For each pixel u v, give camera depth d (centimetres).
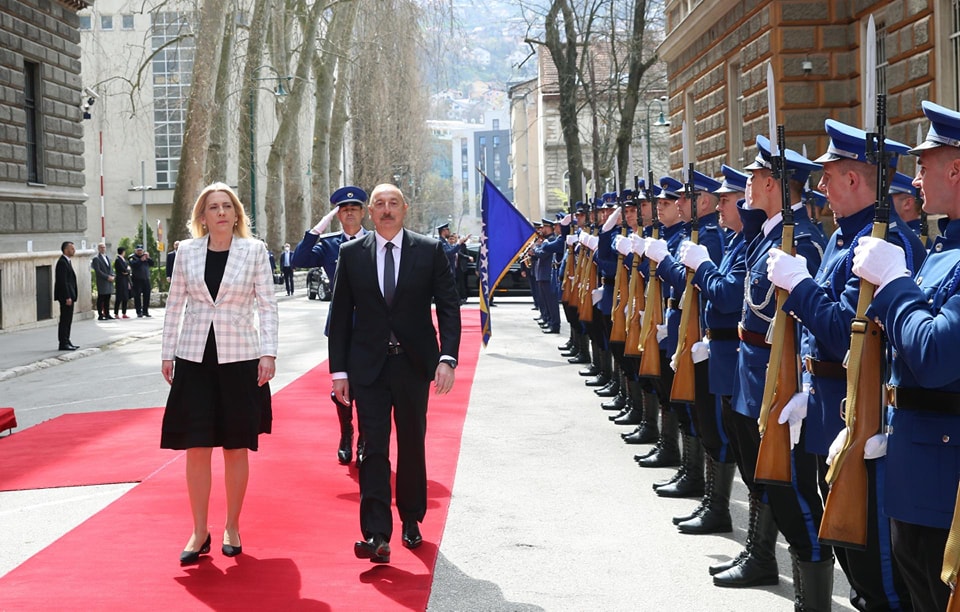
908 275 352
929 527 347
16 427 1110
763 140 544
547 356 1705
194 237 638
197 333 606
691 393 659
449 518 699
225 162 3278
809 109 1728
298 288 4322
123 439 1001
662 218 848
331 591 544
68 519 706
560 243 1714
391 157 5300
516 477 821
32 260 2367
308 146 6362
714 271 601
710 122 2183
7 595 540
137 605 521
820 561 493
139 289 2809
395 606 520
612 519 698
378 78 4694
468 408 1163
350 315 625
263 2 3288
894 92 1504
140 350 1956
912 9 1438
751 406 539
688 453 760
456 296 630
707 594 548
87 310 2672
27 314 2348
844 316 402
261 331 618
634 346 898
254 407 611
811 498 491
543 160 7062
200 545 603
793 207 543
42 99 2467
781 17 1720
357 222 913
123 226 6656
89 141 6562
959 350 318
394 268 614
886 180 364
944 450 345
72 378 1562
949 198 352
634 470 846
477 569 590
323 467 852
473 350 1803
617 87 3212
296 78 3794
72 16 2628
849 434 375
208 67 2988
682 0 2419
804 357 473
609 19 3127
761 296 536
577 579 572
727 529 666
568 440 973
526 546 635
